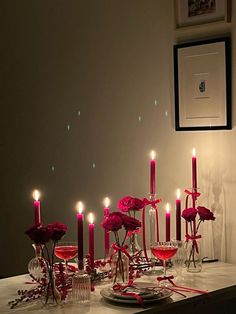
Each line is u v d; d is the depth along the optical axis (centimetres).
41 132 325
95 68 294
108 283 216
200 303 198
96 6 291
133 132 280
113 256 210
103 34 289
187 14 256
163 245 215
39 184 328
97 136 296
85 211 302
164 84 266
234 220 245
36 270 212
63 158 313
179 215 231
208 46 249
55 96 315
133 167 281
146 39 272
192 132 258
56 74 313
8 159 346
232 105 244
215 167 251
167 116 266
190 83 256
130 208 234
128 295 188
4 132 348
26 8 327
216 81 247
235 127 243
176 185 265
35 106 327
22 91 334
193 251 229
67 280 208
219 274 226
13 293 205
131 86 279
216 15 246
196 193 241
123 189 286
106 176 293
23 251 341
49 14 315
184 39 259
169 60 264
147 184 275
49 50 316
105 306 187
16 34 335
